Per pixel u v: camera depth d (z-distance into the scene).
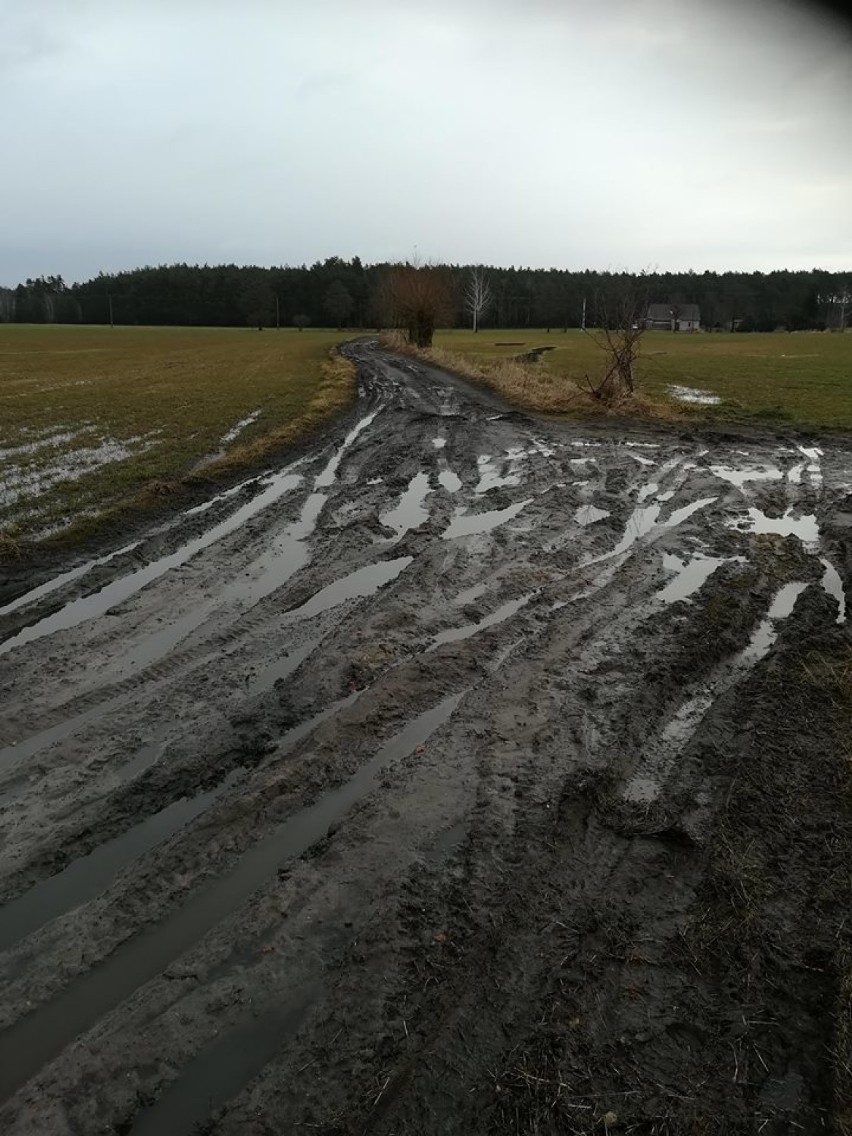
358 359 39.53
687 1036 3.09
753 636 6.71
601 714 5.43
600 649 6.40
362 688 5.84
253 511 10.78
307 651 6.43
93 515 10.38
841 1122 2.74
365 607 7.28
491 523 10.04
